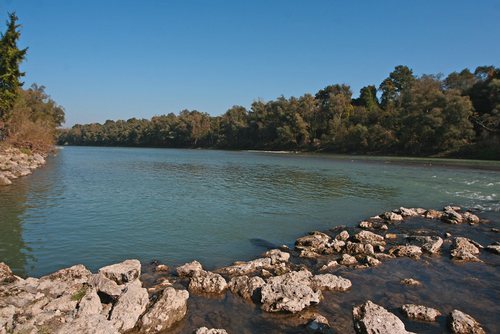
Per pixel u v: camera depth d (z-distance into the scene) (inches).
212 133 6240.2
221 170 2034.9
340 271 512.7
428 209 978.1
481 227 786.2
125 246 628.4
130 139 7342.5
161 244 645.3
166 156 3582.7
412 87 3932.1
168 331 347.3
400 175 1772.9
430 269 525.3
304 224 812.6
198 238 687.1
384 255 577.3
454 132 3110.2
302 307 391.2
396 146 3720.5
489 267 536.1
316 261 561.3
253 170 2044.8
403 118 3526.1
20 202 963.3
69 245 625.6
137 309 359.6
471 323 354.6
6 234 677.9
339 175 1777.8
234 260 576.7
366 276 494.3
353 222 839.7
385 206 1021.2
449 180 1574.8
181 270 495.5
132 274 459.8
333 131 4503.0
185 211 909.2
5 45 2314.2
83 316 328.5
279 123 5211.6
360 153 3983.8
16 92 2459.4
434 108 3238.2
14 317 335.6
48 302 374.6
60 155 3405.5
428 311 379.9
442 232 743.7
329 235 722.2
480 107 3449.8
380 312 340.5
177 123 6678.2
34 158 2233.0
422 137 3383.4
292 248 639.8
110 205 957.8
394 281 478.3
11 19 2329.0
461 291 450.3
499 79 3294.8
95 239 661.9
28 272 506.0
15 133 2475.4
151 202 1015.0
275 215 890.7
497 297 434.6
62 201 993.5
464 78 3956.7
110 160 2787.9
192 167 2225.6
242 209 950.4
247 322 367.6
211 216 863.1
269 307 392.2
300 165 2426.2
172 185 1362.0
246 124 5821.9
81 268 469.4
